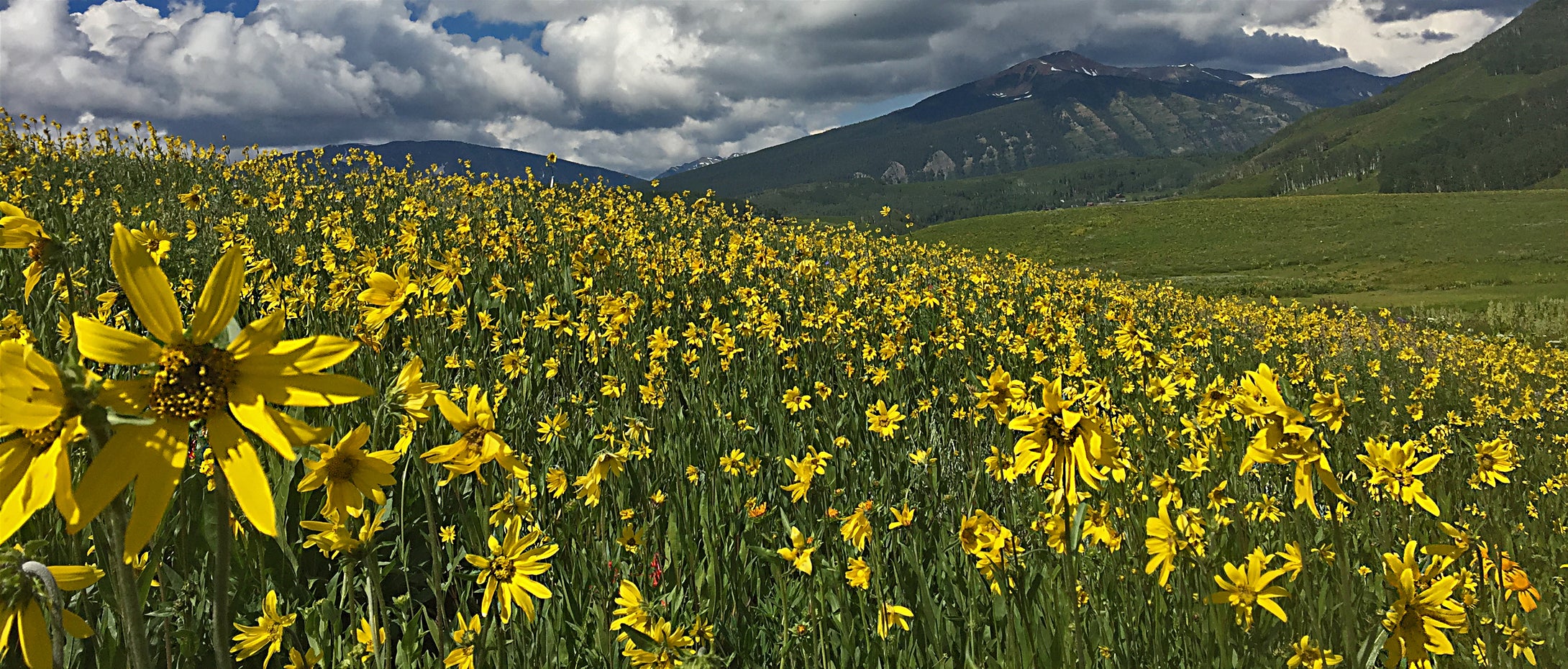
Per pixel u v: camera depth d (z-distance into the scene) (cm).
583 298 732
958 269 1514
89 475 97
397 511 332
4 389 95
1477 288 4719
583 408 556
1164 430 567
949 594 329
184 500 189
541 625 280
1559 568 386
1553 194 7881
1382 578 302
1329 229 7156
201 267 742
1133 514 366
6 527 93
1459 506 484
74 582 126
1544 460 653
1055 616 288
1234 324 1342
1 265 554
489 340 695
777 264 1045
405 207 1121
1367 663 194
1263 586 237
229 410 106
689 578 330
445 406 200
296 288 647
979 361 833
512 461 204
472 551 298
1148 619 305
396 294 315
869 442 527
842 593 289
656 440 471
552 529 321
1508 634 270
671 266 951
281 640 255
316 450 154
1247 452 176
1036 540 352
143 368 106
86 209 879
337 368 478
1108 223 7862
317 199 1220
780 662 281
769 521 394
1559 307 2931
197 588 266
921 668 288
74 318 103
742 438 515
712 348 716
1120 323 878
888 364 734
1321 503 461
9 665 116
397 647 255
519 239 947
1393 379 1068
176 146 1496
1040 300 1132
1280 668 255
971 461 502
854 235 1712
